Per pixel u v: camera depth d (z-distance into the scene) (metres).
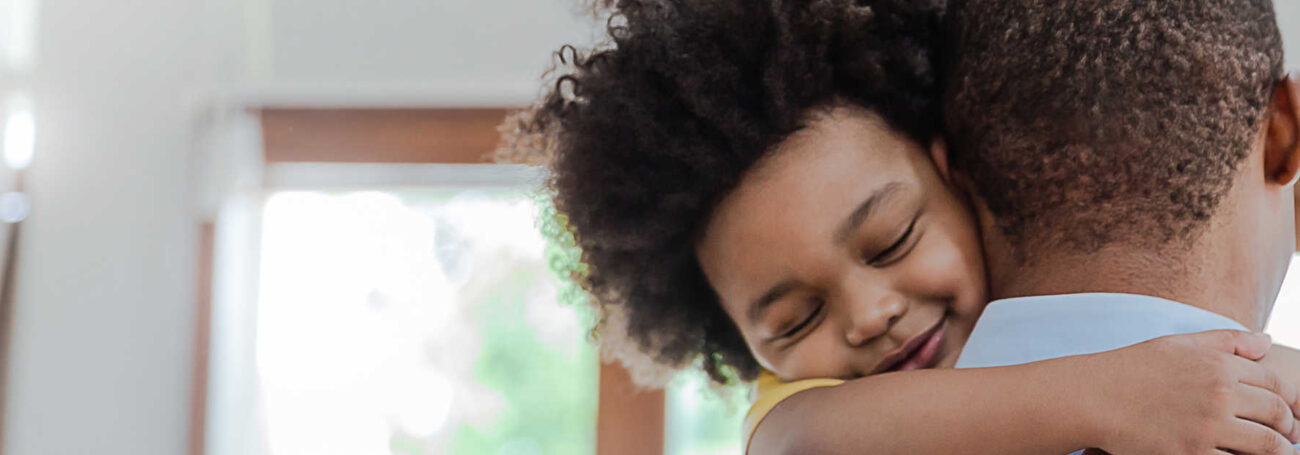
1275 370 0.65
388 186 2.43
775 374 0.92
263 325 2.43
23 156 2.49
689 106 0.81
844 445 0.69
